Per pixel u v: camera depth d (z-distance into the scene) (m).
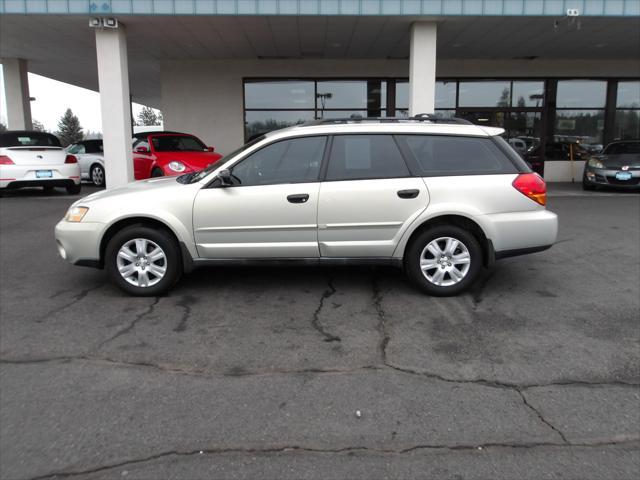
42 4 10.62
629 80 17.06
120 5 10.66
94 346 4.08
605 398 3.31
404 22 11.62
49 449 2.79
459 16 10.95
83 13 10.70
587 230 8.56
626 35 13.20
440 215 5.03
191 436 2.91
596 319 4.62
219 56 15.72
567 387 3.45
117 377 3.59
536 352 3.97
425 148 5.15
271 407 3.21
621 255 6.89
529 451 2.78
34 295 5.29
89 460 2.71
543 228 5.09
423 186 5.01
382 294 5.30
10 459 2.71
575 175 17.34
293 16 10.94
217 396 3.34
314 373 3.65
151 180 5.81
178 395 3.35
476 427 3.00
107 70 11.43
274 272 6.11
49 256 6.88
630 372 3.65
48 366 3.75
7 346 4.08
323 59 16.23
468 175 5.07
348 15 10.78
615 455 2.75
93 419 3.07
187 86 16.30
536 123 17.16
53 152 12.52
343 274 6.01
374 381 3.53
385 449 2.80
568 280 5.79
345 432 2.95
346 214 5.00
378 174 5.06
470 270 5.12
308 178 5.05
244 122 16.55
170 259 5.12
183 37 13.08
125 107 11.64
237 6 10.64
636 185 13.39
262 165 5.09
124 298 5.19
